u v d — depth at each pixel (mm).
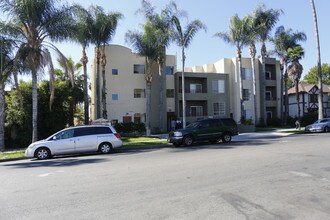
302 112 48375
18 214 5449
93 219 5035
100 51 30297
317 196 5926
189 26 24875
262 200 5762
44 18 18688
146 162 11414
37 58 17906
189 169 9297
